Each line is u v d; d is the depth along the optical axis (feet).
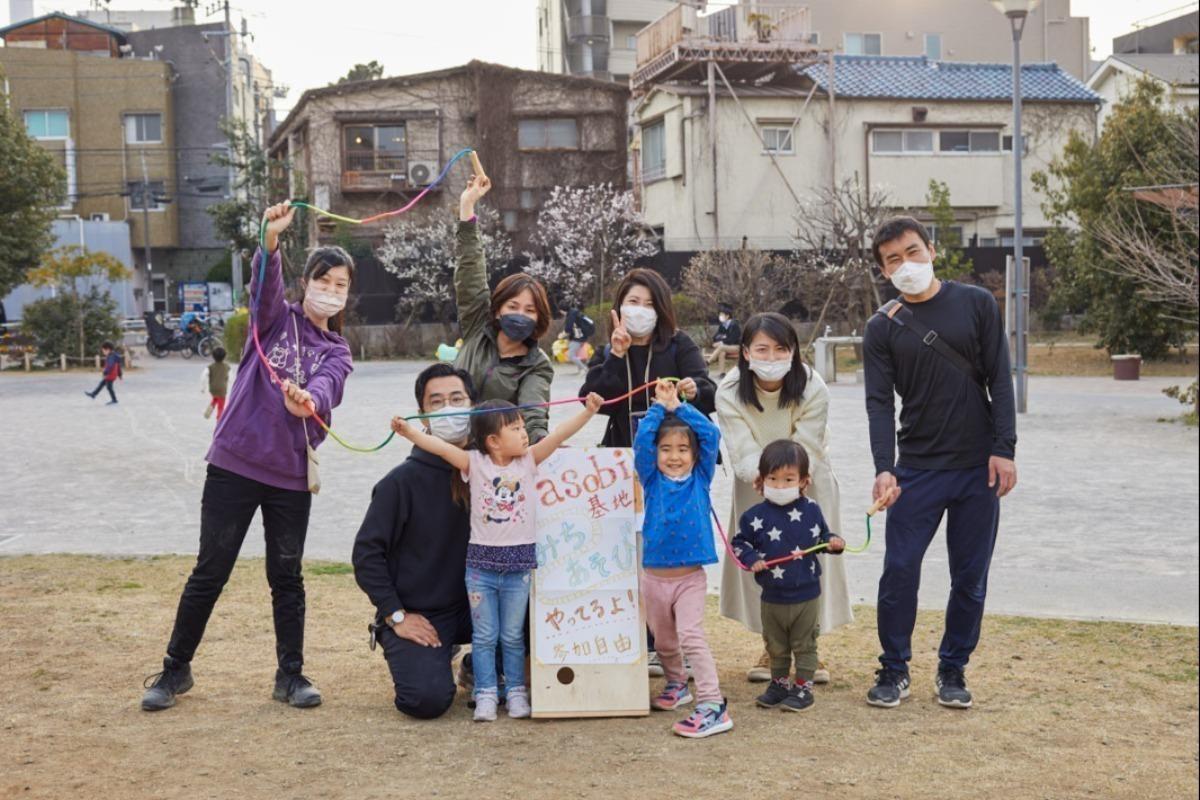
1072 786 13.03
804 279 95.71
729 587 17.61
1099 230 76.28
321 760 13.85
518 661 15.96
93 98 169.68
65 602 22.25
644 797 12.66
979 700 16.28
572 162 127.75
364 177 127.75
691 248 116.98
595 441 46.83
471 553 15.67
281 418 15.71
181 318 145.48
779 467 15.62
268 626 20.54
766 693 16.19
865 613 21.77
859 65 124.67
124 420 61.11
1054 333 118.83
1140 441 47.16
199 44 175.01
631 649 15.85
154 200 164.14
